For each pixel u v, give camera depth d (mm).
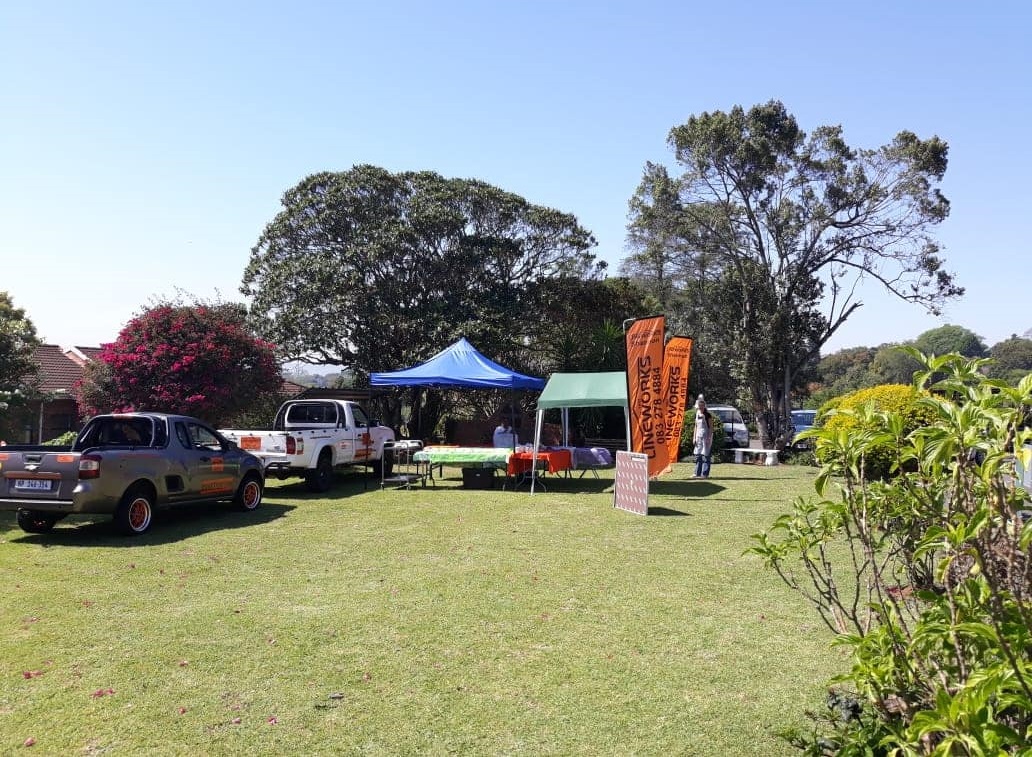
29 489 9211
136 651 5281
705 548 8828
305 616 6129
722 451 22672
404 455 18719
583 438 24828
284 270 28656
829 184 28438
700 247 29984
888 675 2744
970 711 2105
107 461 9320
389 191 29812
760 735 4023
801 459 21234
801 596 6711
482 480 15070
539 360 31781
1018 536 2303
